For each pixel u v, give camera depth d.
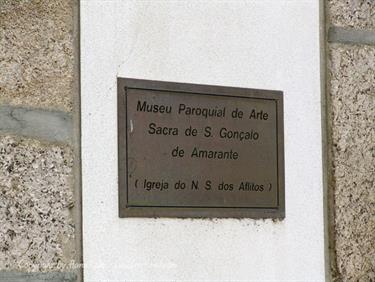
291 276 3.47
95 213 3.15
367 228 3.57
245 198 3.41
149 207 3.24
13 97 3.06
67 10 3.17
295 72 3.53
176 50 3.33
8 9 3.07
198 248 3.31
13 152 3.04
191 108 3.34
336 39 3.60
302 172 3.51
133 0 3.27
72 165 3.13
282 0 3.53
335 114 3.56
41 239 3.06
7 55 3.06
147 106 3.27
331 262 3.53
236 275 3.37
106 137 3.19
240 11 3.45
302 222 3.50
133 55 3.26
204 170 3.34
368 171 3.59
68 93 3.14
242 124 3.42
